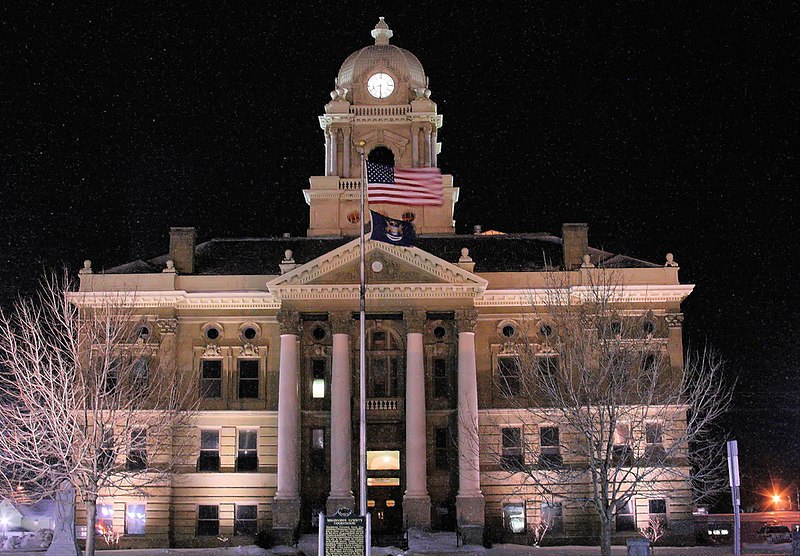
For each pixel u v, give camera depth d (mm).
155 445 66750
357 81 86125
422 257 68812
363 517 36938
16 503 57812
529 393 60688
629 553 40469
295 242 77625
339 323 68750
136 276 71250
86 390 54031
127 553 61594
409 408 67500
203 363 71188
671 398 57938
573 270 71812
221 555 60031
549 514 68250
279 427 67562
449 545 63250
